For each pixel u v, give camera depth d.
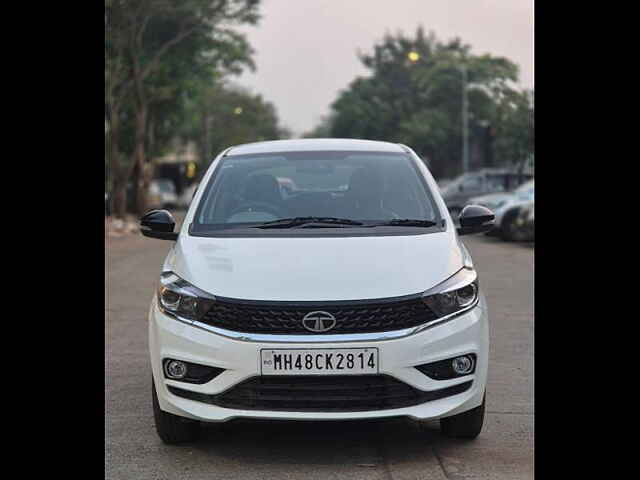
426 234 5.09
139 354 7.53
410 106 66.88
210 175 5.80
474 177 28.41
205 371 4.46
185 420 4.80
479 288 4.81
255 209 5.42
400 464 4.56
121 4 27.28
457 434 4.92
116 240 23.72
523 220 20.59
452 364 4.50
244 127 76.31
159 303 4.69
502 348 7.66
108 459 4.67
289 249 4.82
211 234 5.18
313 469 4.49
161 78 32.50
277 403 4.40
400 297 4.43
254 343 4.36
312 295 4.42
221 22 29.11
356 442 4.93
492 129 36.88
